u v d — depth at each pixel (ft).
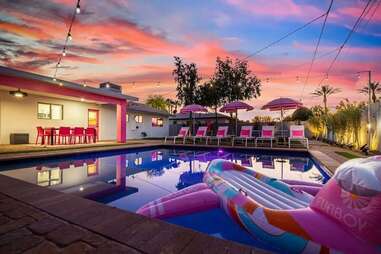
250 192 9.14
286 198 8.85
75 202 7.45
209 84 58.03
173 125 72.02
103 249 4.66
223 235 8.38
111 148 29.30
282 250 5.65
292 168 21.77
